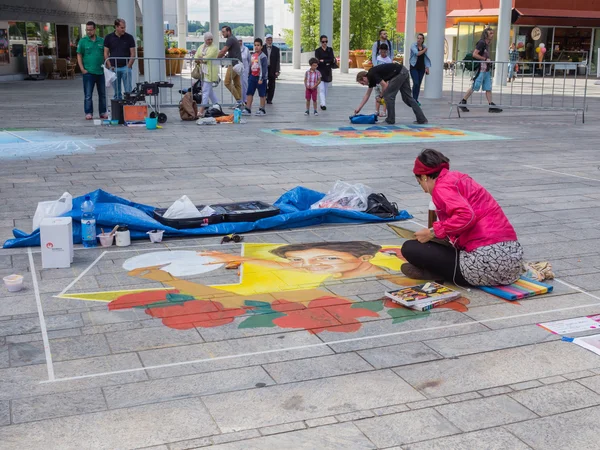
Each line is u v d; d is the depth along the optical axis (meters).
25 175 8.92
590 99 22.42
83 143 11.71
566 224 6.95
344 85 27.30
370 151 11.34
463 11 36.81
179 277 5.27
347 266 5.58
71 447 3.04
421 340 4.22
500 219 4.93
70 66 28.12
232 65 17.02
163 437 3.13
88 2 31.17
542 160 10.75
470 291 5.05
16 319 4.45
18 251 5.85
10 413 3.32
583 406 3.45
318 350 4.06
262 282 5.18
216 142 12.09
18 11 26.02
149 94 14.34
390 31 57.53
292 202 7.25
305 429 3.21
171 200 7.64
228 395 3.52
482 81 17.44
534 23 34.94
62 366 3.81
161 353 3.99
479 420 3.31
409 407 3.42
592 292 5.07
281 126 14.45
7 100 18.52
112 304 4.71
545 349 4.11
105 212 6.16
